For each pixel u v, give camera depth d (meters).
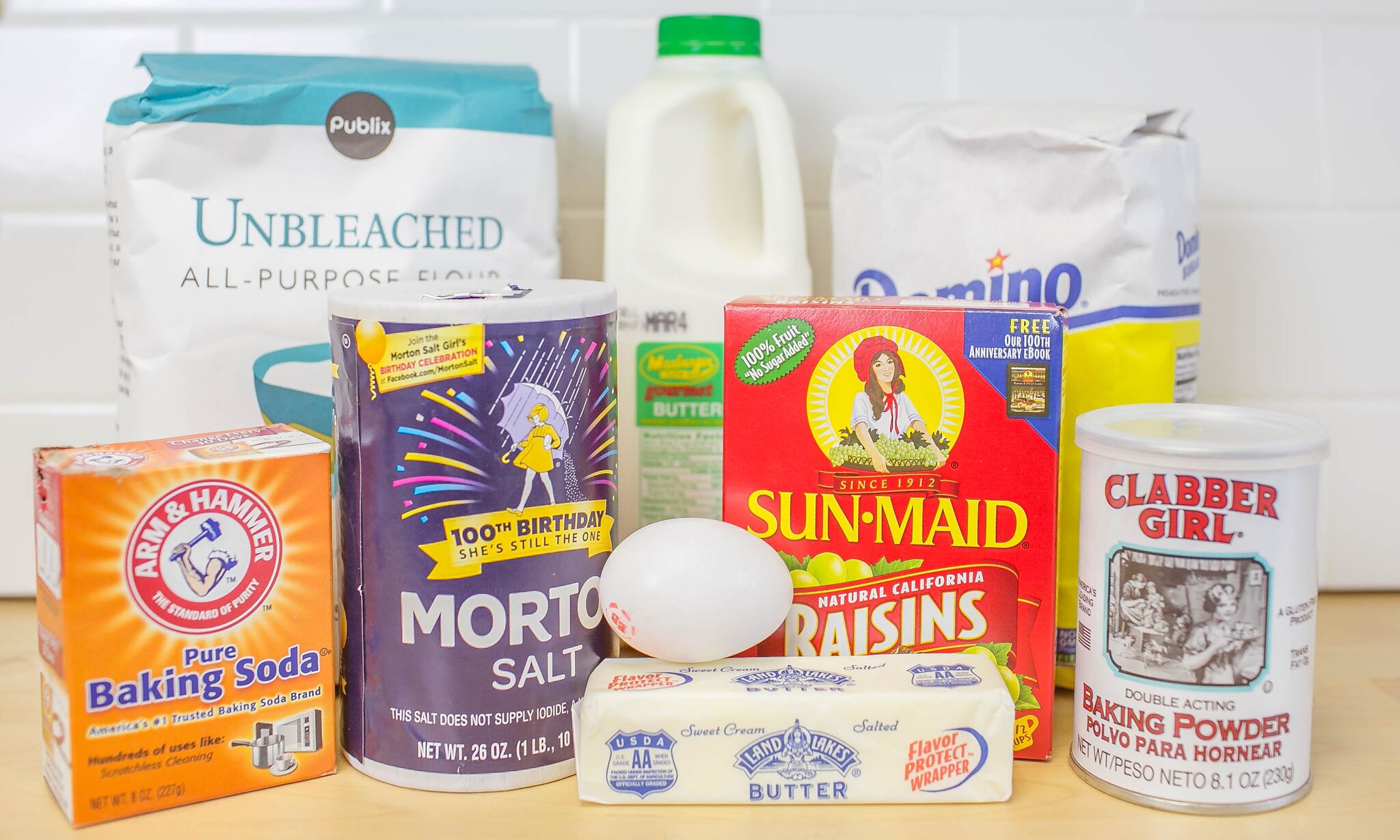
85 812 0.61
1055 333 0.67
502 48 0.97
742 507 0.70
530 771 0.66
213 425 0.81
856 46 0.98
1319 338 1.01
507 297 0.65
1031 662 0.69
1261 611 0.61
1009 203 0.79
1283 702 0.62
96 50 0.95
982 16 0.98
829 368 0.69
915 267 0.83
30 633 0.92
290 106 0.80
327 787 0.66
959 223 0.81
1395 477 1.01
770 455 0.70
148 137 0.79
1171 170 0.79
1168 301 0.79
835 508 0.69
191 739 0.63
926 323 0.68
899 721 0.63
